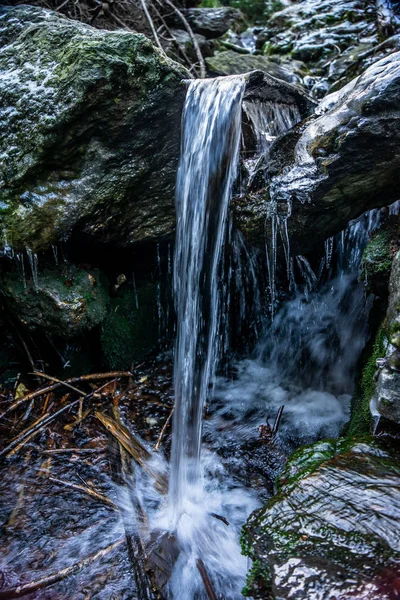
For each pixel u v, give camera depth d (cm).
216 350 362
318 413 322
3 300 335
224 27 592
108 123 285
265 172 282
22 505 255
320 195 245
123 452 290
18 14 338
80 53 274
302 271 345
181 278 325
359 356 303
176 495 263
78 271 326
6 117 297
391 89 224
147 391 344
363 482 185
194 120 296
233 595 207
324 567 154
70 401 333
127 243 327
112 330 352
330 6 606
